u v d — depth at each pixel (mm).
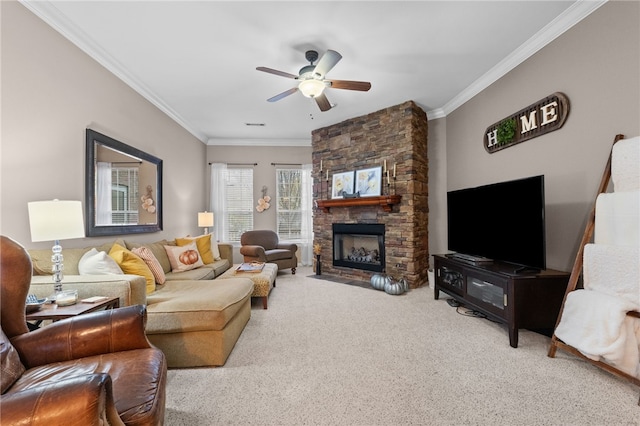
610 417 1451
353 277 4742
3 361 1082
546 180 2656
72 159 2490
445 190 4371
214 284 2662
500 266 2670
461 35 2605
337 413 1506
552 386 1719
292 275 5051
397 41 2684
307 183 6188
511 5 2240
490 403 1567
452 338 2402
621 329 1693
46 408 678
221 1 2150
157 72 3199
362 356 2104
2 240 1325
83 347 1284
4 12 1952
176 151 4570
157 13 2270
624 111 2021
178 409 1544
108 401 792
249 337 2445
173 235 4465
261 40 2643
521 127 2908
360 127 4629
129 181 3277
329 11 2273
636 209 1736
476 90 3600
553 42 2555
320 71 2629
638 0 1936
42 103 2217
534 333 2504
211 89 3639
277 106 4219
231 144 6039
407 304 3330
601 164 2184
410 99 4016
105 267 2129
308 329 2607
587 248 1979
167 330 1958
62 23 2324
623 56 2021
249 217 6109
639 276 1683
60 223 1813
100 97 2830
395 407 1546
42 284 1818
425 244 4398
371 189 4430
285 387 1738
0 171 1946
